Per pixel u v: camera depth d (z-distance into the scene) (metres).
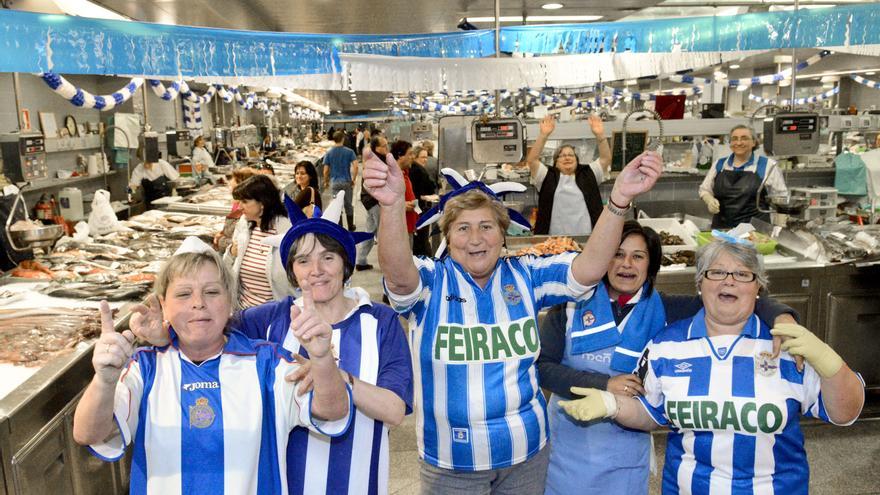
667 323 2.19
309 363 1.49
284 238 1.76
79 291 3.46
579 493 2.18
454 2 7.82
